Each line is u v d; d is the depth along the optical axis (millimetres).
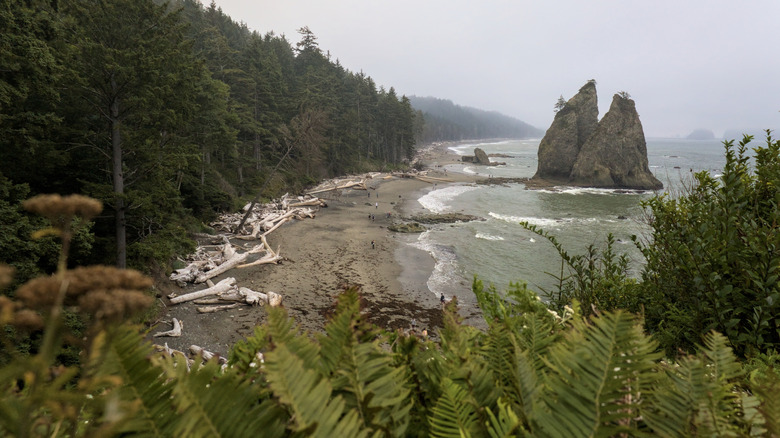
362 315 1277
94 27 15008
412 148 101938
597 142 76375
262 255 29719
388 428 1017
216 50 49000
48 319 547
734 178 3771
